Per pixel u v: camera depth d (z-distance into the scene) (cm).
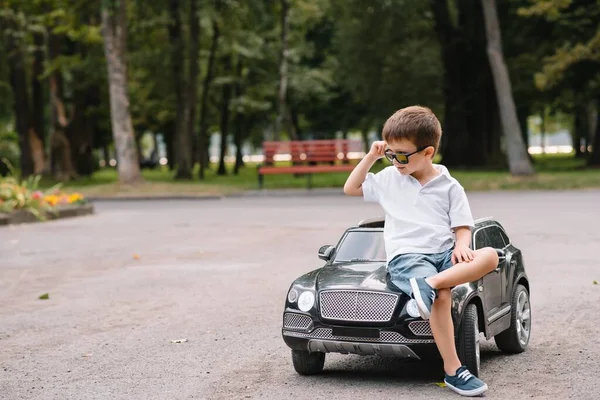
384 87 5834
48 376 822
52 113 5416
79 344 963
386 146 694
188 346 940
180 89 5075
